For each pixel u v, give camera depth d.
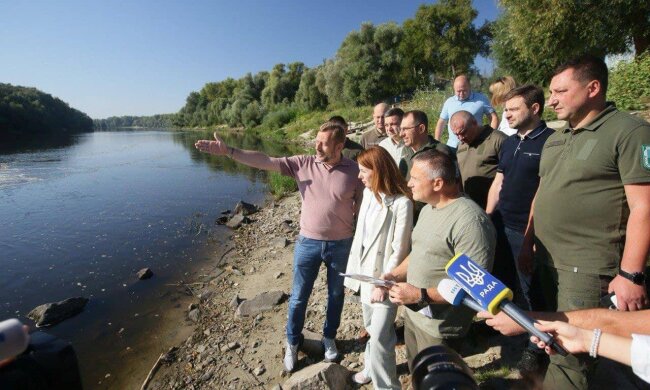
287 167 3.18
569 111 1.99
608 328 1.47
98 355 3.96
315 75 41.44
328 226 3.06
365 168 2.61
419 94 16.77
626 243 1.77
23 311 4.96
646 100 8.87
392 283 2.19
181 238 7.68
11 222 8.80
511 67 17.03
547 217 2.13
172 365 3.65
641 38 11.80
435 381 1.07
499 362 2.96
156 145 33.47
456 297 1.60
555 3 11.18
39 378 1.11
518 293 3.66
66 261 6.54
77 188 12.78
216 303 4.90
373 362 2.60
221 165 18.52
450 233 2.09
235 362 3.57
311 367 3.03
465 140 3.46
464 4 26.36
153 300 5.12
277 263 6.04
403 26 29.67
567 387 1.99
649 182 1.71
